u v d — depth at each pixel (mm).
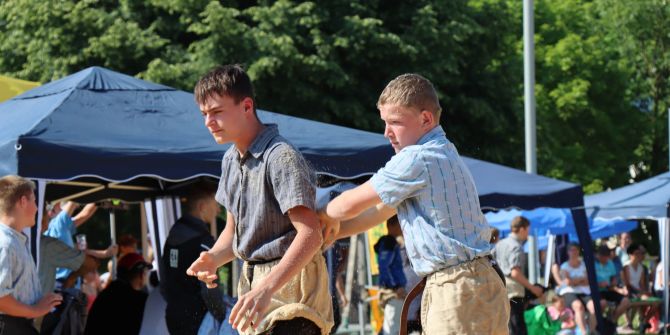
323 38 34531
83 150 11406
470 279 6613
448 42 36875
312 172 6750
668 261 30938
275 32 34344
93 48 33594
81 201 18078
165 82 32938
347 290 24672
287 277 6402
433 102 6832
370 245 24672
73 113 12547
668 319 31469
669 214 28156
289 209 6512
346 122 35969
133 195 18266
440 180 6625
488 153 39219
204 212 12938
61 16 34312
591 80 54406
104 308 14000
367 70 36562
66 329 13422
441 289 6664
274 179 6570
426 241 6672
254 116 6781
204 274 6961
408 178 6590
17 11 34688
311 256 6531
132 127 12648
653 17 60562
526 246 36344
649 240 61875
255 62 33188
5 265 10391
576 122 54938
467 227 6672
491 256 6820
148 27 35688
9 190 10555
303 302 6816
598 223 37375
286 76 34156
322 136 13883
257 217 6664
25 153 11070
